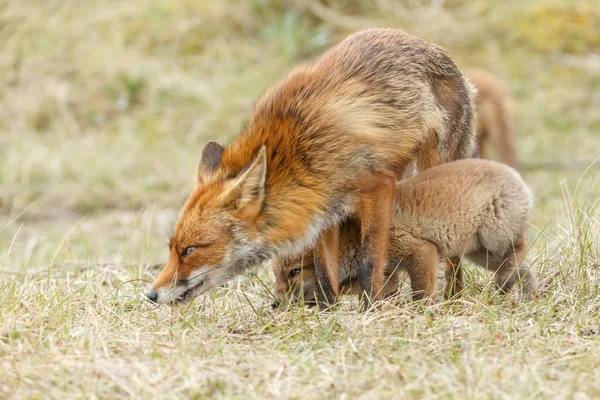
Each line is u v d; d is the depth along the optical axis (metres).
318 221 10.74
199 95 25.84
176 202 21.66
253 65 26.88
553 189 20.98
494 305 10.63
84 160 23.23
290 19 27.34
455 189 11.05
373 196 10.88
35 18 28.00
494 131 20.36
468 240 11.22
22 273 12.70
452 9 28.38
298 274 11.42
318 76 11.23
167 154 23.75
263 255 10.65
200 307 11.13
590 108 25.05
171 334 9.84
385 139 11.10
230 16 28.19
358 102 11.05
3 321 10.02
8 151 23.61
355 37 11.96
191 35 27.95
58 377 8.59
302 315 10.27
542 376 8.56
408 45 11.98
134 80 26.19
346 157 10.73
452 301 10.67
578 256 11.70
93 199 21.83
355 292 11.73
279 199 10.52
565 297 10.72
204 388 8.45
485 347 9.27
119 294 11.80
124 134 24.52
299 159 10.62
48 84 26.16
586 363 8.78
